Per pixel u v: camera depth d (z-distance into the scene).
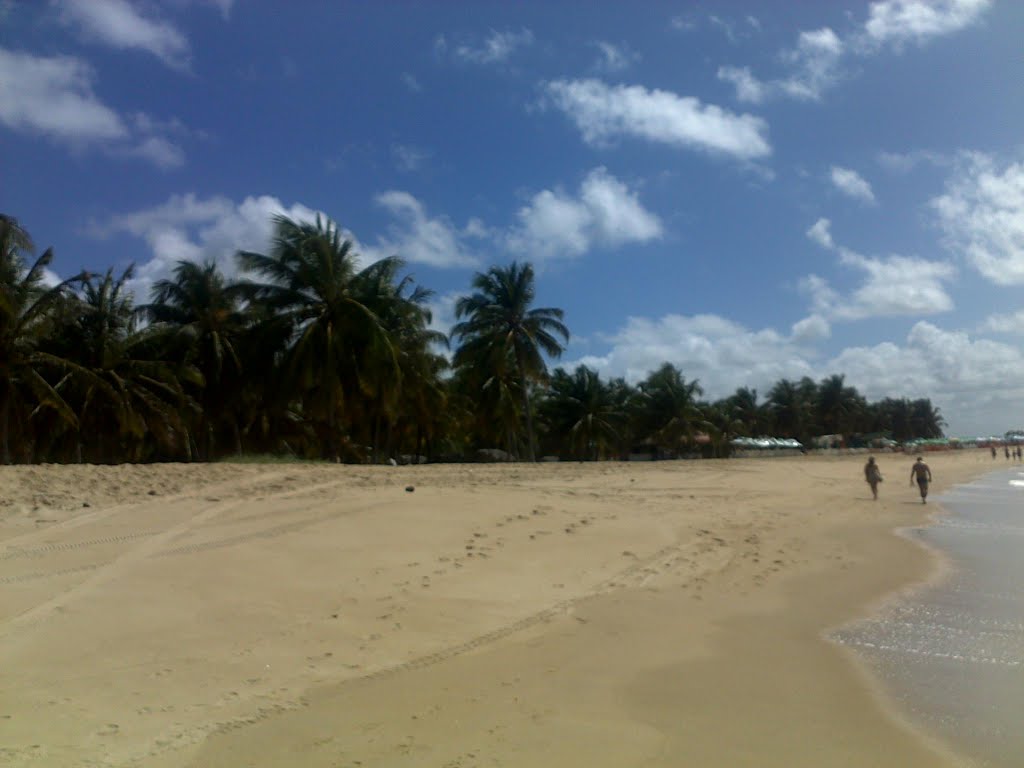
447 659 7.41
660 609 9.66
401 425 54.25
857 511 22.12
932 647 8.50
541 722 6.04
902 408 149.00
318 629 8.02
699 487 24.55
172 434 34.84
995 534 17.69
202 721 5.75
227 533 11.63
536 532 13.59
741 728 6.12
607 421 61.94
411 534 12.59
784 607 10.16
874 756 5.66
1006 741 5.98
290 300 33.59
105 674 6.49
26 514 11.88
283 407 35.28
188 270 37.91
